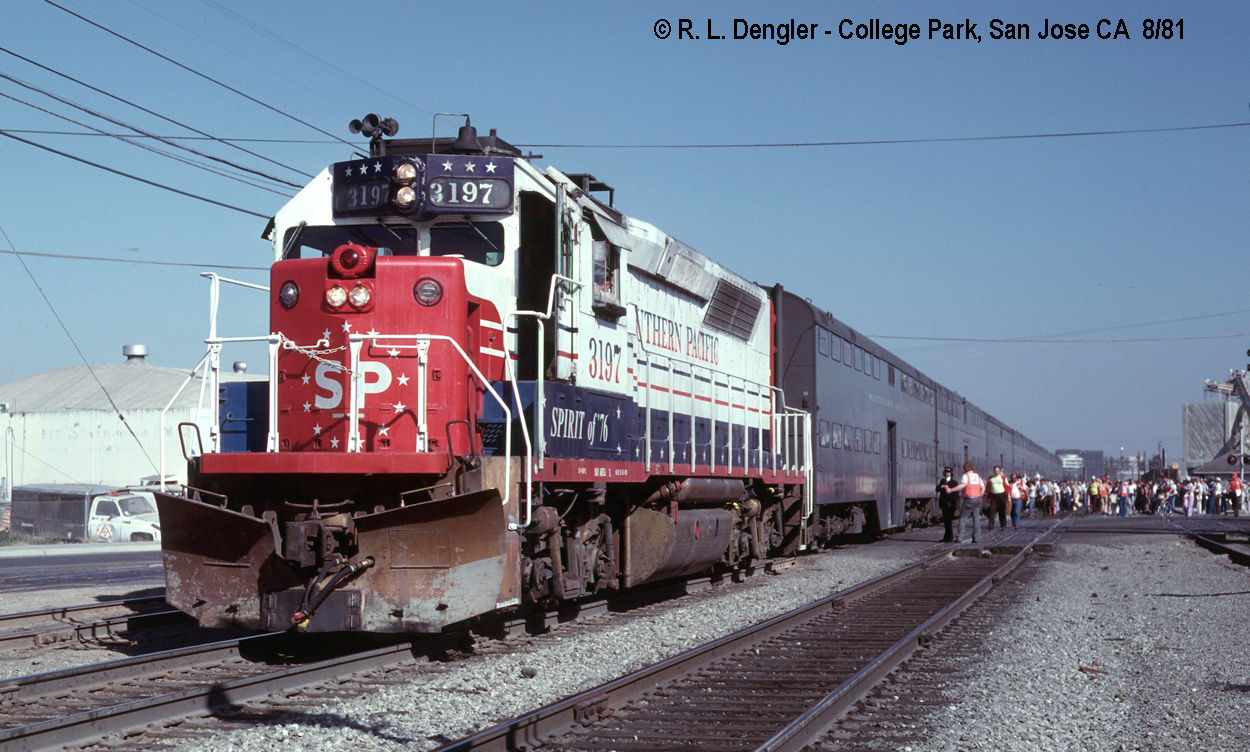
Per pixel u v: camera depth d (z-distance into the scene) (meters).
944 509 27.09
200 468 9.13
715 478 15.15
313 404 9.22
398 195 9.51
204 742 6.52
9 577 18.44
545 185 10.39
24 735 6.06
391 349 9.12
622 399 11.89
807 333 19.97
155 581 17.44
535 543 10.08
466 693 7.92
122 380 48.56
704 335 15.57
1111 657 10.09
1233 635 11.45
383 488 8.98
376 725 6.95
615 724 6.98
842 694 7.39
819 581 16.70
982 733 6.88
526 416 9.66
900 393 29.16
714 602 13.79
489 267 9.90
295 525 8.55
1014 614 13.01
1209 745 6.73
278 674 7.83
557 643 10.31
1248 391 81.88
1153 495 56.97
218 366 9.29
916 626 11.60
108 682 8.14
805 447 19.52
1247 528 34.44
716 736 6.64
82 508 32.28
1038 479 54.81
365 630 8.66
